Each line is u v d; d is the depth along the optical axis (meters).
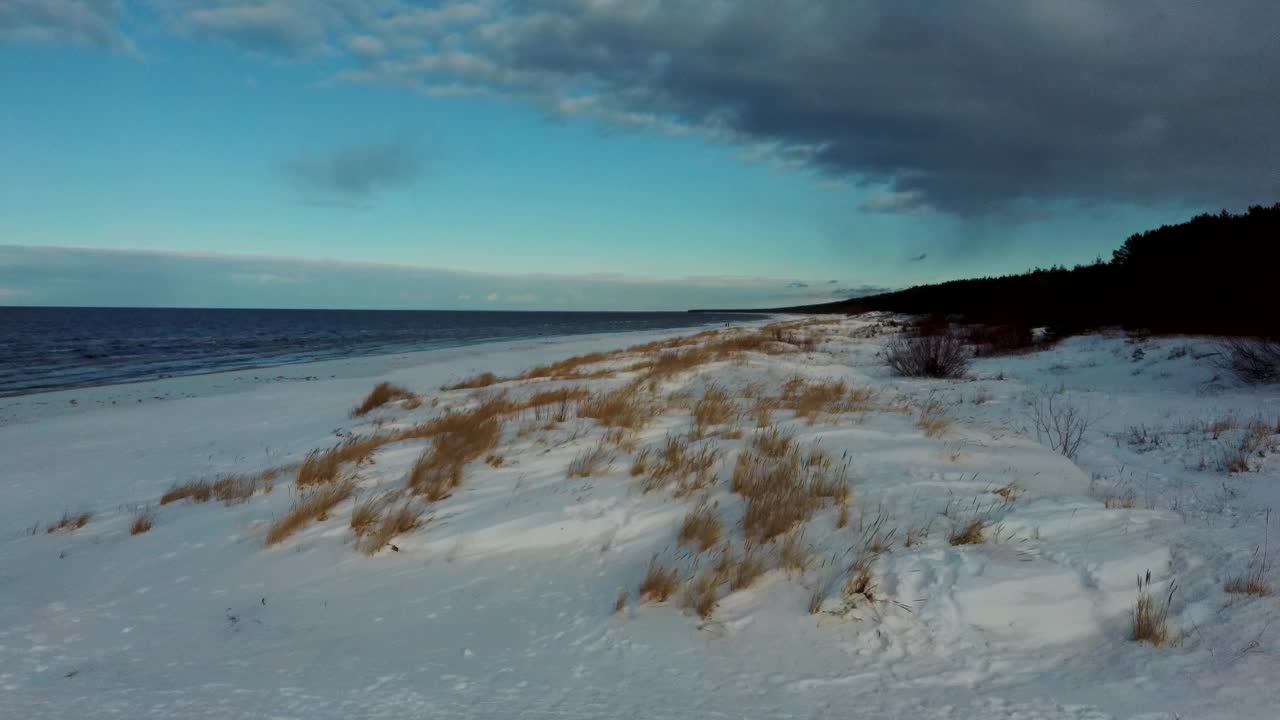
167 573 5.49
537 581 4.86
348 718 3.11
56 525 7.55
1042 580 4.16
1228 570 4.31
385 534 5.65
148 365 33.38
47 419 17.30
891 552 4.66
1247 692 3.13
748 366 17.31
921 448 7.56
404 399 16.61
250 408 18.33
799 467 6.69
